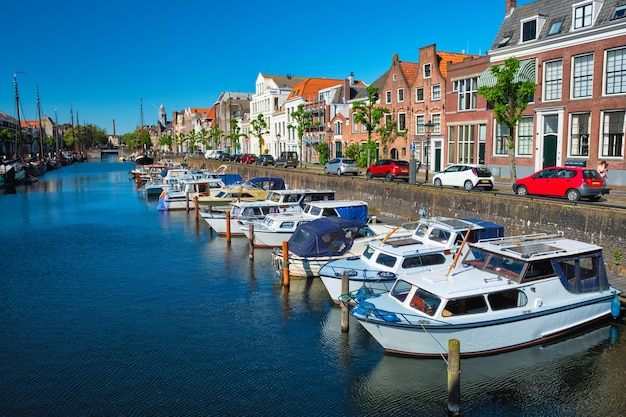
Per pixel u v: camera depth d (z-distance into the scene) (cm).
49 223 3444
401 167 3388
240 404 1102
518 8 3369
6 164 6297
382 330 1242
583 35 2745
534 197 2125
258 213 2842
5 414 1070
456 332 1206
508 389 1130
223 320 1576
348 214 2416
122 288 1911
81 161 14062
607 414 1038
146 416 1061
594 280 1374
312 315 1600
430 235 1781
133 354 1350
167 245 2666
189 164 8644
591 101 2745
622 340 1323
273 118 7744
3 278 2062
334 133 5684
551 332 1309
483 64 3450
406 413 1059
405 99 4412
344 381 1188
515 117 2658
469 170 2759
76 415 1067
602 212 1747
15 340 1449
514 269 1312
